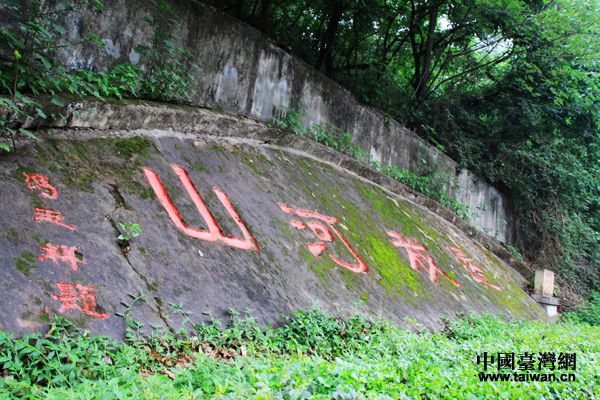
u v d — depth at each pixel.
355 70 11.84
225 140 7.28
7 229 3.81
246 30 8.16
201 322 4.30
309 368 3.64
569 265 15.25
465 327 7.19
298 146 8.81
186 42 7.25
